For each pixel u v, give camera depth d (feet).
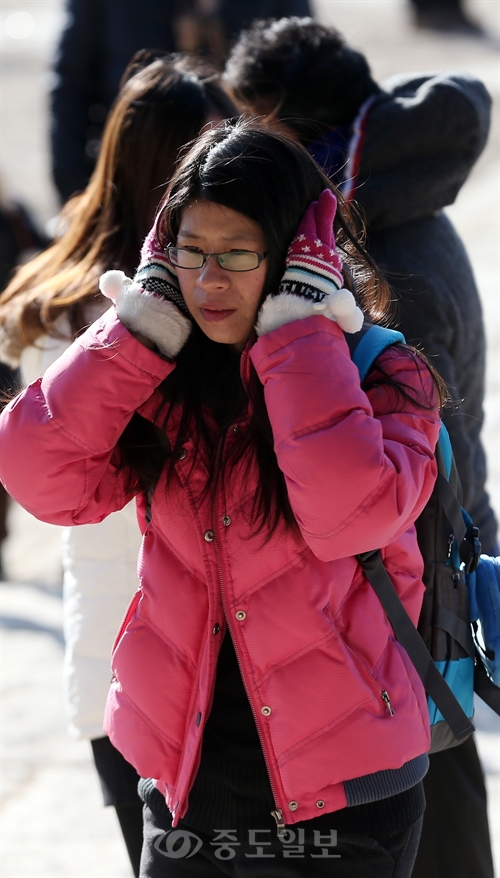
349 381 21.20
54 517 23.88
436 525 24.59
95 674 28.45
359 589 22.88
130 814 28.71
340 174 29.81
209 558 22.67
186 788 22.65
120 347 22.22
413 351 23.17
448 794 29.50
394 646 23.06
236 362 22.97
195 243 21.58
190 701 23.11
